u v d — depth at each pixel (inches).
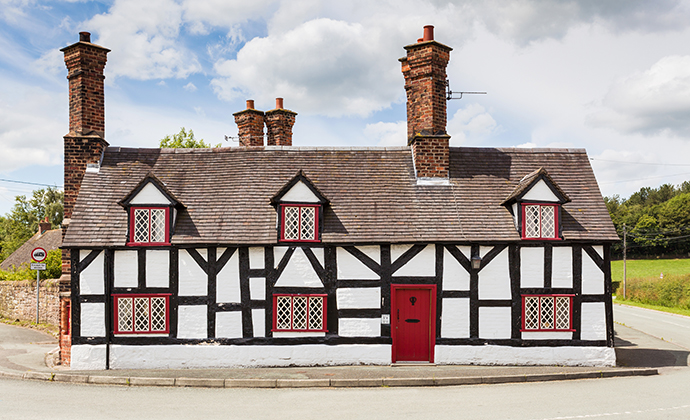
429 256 453.4
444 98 517.3
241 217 460.1
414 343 452.8
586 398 336.2
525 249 455.8
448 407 310.7
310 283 446.6
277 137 694.5
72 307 439.2
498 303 451.5
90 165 491.5
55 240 1201.4
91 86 497.4
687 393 352.8
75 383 384.8
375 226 458.0
